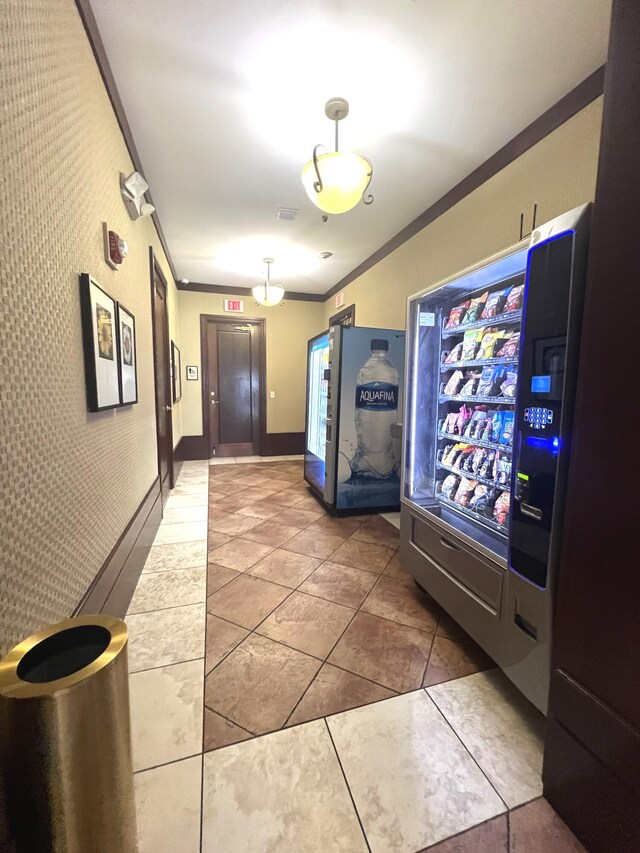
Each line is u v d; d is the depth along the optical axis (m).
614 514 0.93
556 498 1.17
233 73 1.92
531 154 2.25
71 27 1.40
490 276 1.74
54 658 0.75
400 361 3.57
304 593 2.19
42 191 1.16
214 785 1.13
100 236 1.75
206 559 2.62
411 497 2.24
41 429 1.13
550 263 1.19
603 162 0.95
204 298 5.93
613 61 0.93
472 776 1.18
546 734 1.11
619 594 0.92
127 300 2.28
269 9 1.59
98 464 1.65
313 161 2.10
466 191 2.80
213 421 6.26
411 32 1.69
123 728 0.73
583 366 1.01
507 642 1.41
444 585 1.84
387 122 2.26
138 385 2.53
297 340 6.45
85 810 0.67
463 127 2.29
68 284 1.36
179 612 2.00
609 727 0.94
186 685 1.51
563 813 1.06
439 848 0.99
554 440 1.18
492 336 1.81
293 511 3.66
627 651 0.90
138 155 2.57
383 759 1.22
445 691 1.50
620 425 0.91
